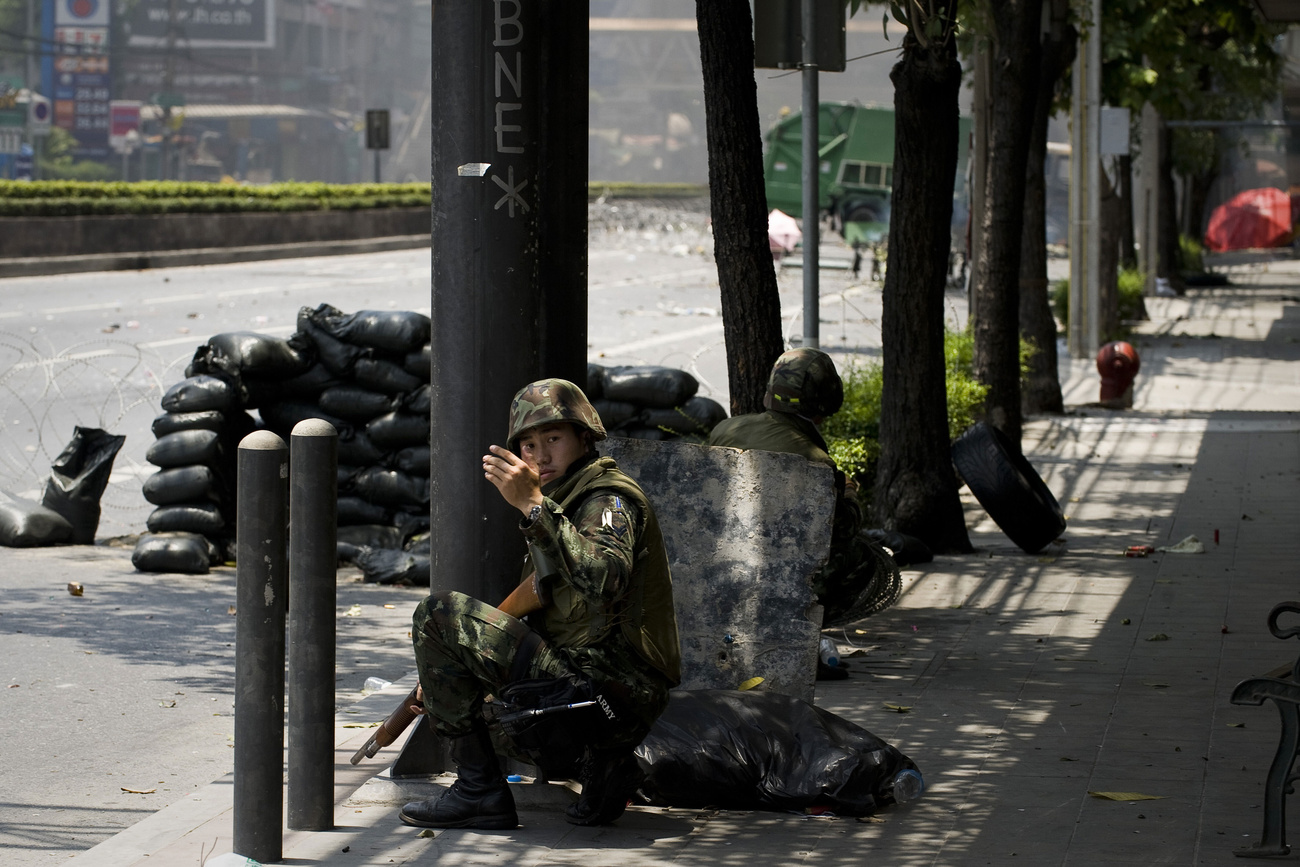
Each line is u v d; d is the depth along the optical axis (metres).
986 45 14.91
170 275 32.31
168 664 8.73
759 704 6.09
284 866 5.21
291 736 5.60
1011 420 15.00
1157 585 10.20
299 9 98.56
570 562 4.99
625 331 25.81
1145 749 6.56
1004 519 11.13
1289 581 10.27
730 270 9.65
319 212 40.78
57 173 92.06
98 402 17.19
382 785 6.04
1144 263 38.56
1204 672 7.95
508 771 6.18
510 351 5.93
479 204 5.88
